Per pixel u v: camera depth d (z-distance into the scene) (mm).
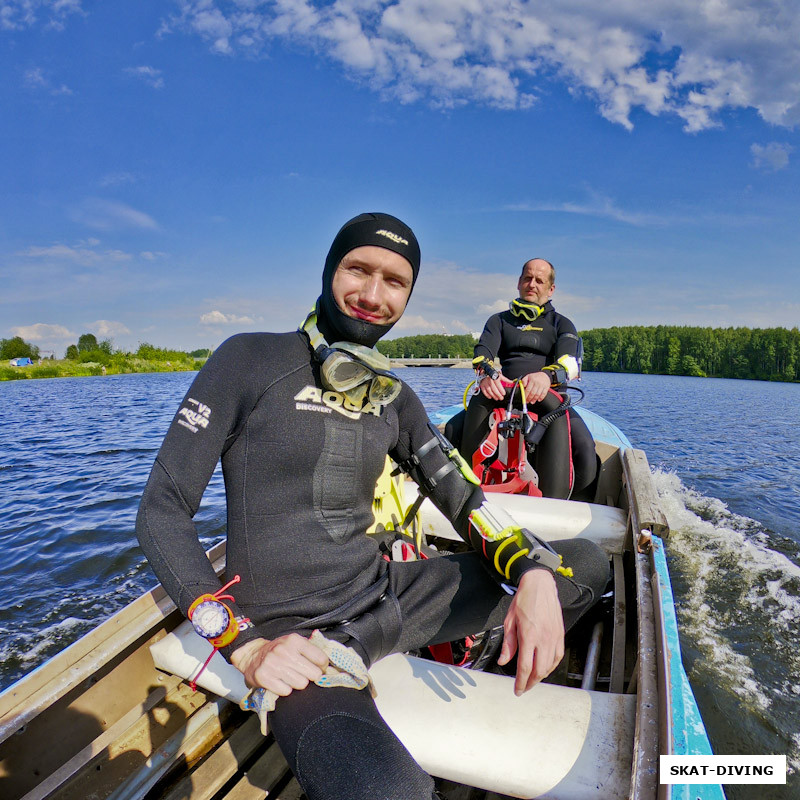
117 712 1523
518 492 2785
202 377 1221
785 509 6082
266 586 1230
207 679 1459
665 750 1010
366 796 865
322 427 1259
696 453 9867
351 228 1296
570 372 3195
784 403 22484
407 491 2578
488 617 1409
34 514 5824
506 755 1169
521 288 3627
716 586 4016
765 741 2492
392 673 1371
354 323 1300
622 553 2248
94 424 13680
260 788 1369
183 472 1155
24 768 1302
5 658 3330
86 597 4039
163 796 1376
